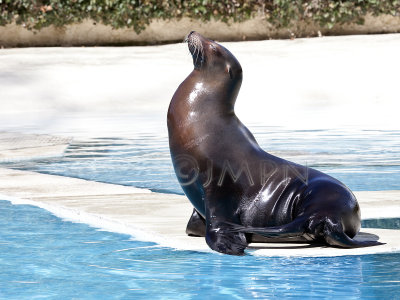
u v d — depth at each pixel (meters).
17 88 34.03
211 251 8.72
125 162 17.58
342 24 46.47
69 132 24.16
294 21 46.12
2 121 27.80
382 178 14.67
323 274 7.59
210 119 9.29
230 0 45.31
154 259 8.33
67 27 45.19
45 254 8.56
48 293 6.92
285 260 8.27
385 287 7.05
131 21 45.16
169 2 45.00
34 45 45.12
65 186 13.70
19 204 12.27
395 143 20.11
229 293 6.92
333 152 18.41
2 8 43.91
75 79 35.59
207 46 9.32
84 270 7.81
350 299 6.68
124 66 38.00
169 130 9.52
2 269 7.84
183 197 12.52
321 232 8.64
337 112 28.91
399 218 10.62
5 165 17.30
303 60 38.69
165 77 35.84
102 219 10.64
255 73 36.56
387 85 34.28
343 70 36.53
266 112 29.14
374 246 8.79
